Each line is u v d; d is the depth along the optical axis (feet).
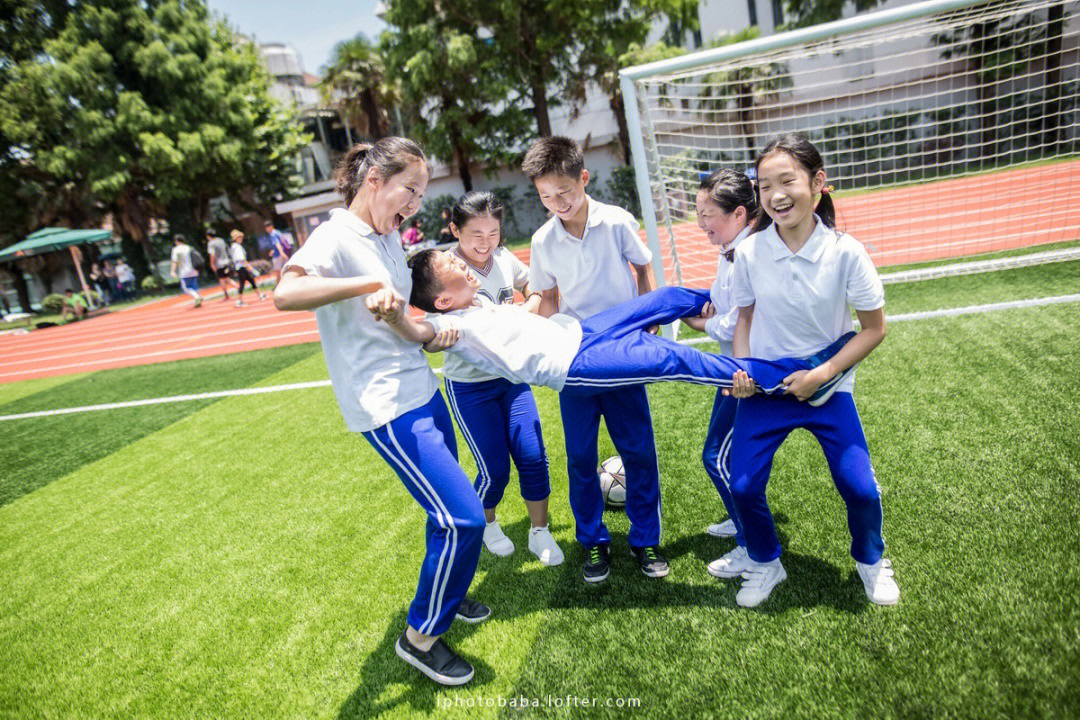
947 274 17.46
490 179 67.46
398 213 6.47
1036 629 6.16
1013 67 35.68
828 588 7.32
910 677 5.89
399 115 72.64
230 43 79.71
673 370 6.71
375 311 5.85
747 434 7.09
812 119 46.65
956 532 7.87
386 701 6.81
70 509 13.39
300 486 12.62
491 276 8.93
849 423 6.82
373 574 9.18
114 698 7.50
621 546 9.01
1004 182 35.60
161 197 69.56
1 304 75.51
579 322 7.57
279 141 79.56
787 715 5.74
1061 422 9.98
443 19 58.03
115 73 69.36
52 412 22.50
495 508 9.80
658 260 15.46
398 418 6.48
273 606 8.80
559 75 59.98
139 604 9.38
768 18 60.34
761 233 6.93
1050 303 15.64
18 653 8.69
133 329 43.39
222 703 7.13
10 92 63.72
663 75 16.44
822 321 6.76
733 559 7.90
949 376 12.53
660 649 6.82
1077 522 7.62
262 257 82.43
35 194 69.62
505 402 8.66
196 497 12.88
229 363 26.07
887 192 39.93
